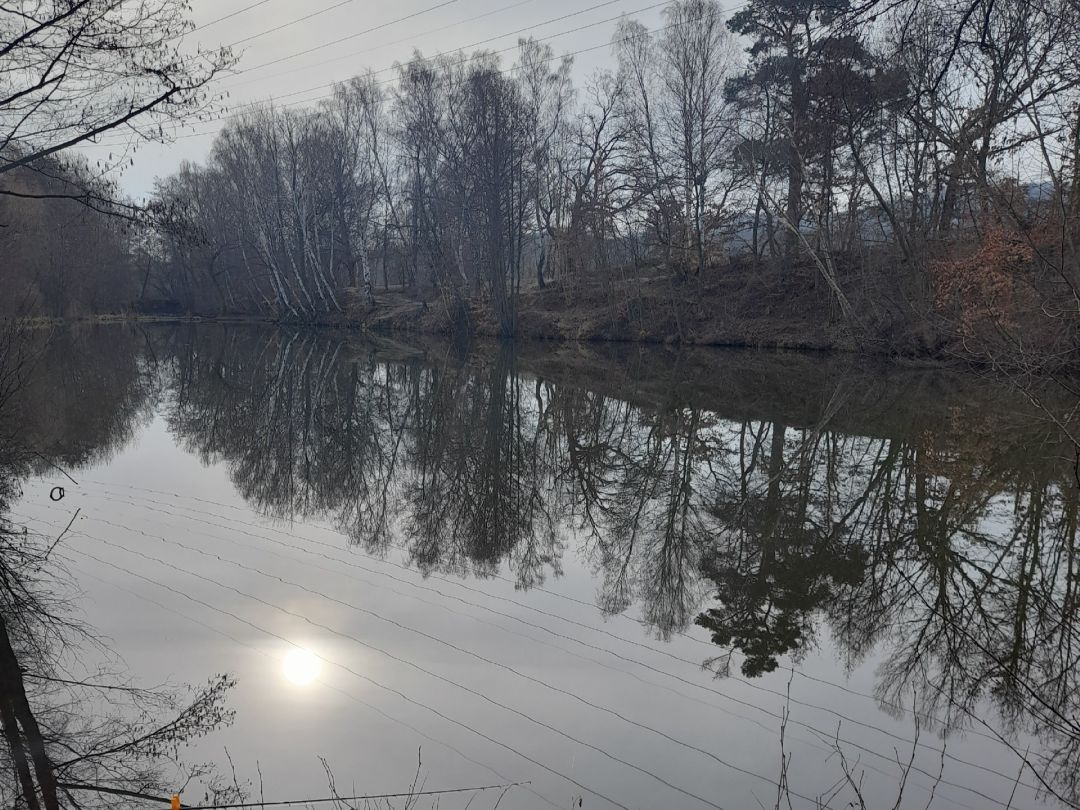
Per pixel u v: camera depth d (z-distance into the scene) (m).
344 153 42.97
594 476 11.41
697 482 10.96
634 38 30.73
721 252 33.84
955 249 20.52
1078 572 7.14
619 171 30.89
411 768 3.89
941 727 4.48
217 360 27.77
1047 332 14.14
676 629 5.84
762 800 3.72
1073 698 4.87
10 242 24.66
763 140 26.67
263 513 8.84
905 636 5.80
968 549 7.81
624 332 32.31
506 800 3.64
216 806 3.55
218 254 51.03
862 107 18.31
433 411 17.45
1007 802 3.75
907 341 22.58
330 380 22.66
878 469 11.34
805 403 17.31
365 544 7.79
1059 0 11.16
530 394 19.80
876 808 3.70
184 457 11.97
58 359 25.73
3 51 6.39
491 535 8.34
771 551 7.83
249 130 43.09
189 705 4.48
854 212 25.22
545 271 45.78
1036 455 11.62
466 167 35.47
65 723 4.30
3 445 11.94
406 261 48.69
